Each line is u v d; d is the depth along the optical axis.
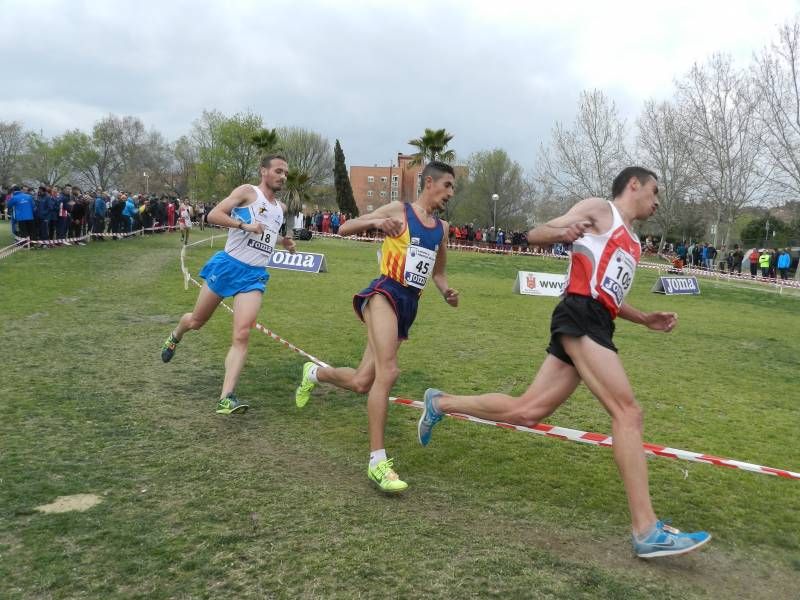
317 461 4.26
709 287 21.70
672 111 38.50
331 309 10.81
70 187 19.70
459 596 2.73
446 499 3.81
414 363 7.36
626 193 3.48
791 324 13.36
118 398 5.34
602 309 3.33
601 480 4.26
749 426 5.74
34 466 3.86
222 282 5.27
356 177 86.75
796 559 3.38
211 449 4.34
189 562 2.87
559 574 3.00
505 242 37.56
